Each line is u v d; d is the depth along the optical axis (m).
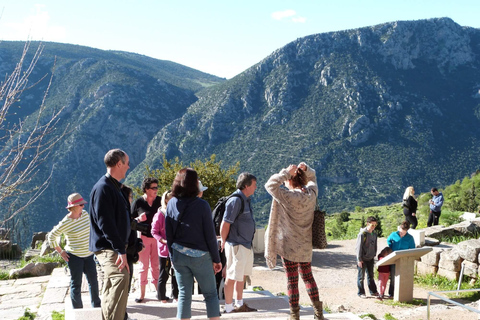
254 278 13.23
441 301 10.25
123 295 3.92
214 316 3.89
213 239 3.86
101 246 4.08
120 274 3.94
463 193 47.38
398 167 183.88
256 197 166.62
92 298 5.88
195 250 3.82
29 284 10.27
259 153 196.00
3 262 13.74
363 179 179.50
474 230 16.47
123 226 4.08
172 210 3.88
